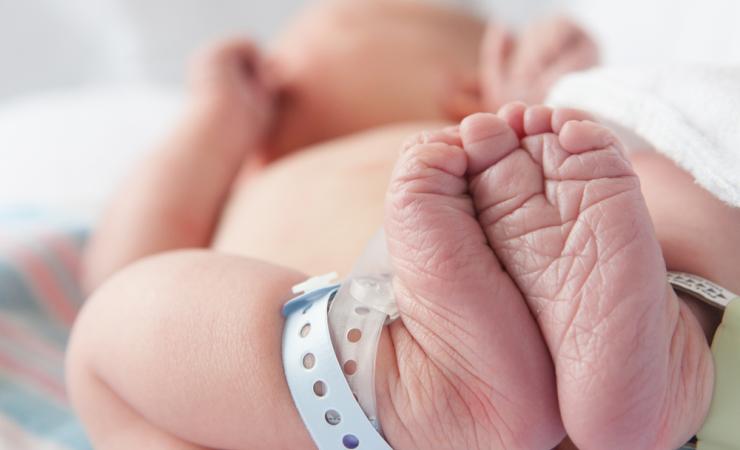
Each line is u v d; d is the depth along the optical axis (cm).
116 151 67
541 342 29
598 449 28
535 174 29
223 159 52
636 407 28
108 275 47
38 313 48
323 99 57
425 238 29
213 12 84
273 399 30
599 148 28
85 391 34
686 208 32
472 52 60
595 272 28
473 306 29
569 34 52
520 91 53
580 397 28
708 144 32
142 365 32
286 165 48
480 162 29
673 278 30
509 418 29
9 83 88
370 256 32
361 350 30
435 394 29
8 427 39
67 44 87
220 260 34
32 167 65
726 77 33
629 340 28
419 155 29
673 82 33
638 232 28
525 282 29
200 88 55
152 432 33
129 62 86
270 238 40
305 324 30
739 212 31
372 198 40
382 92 57
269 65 60
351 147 47
